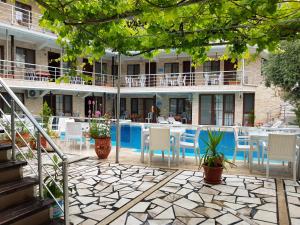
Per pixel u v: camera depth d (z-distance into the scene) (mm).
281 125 11773
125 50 5059
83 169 6035
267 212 3828
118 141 6703
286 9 3459
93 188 4777
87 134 8234
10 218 2787
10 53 14242
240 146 6488
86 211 3822
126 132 12617
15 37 14047
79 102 18375
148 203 4121
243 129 7465
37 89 14586
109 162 6727
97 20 3535
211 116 17266
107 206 4000
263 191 4684
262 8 3135
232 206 4031
